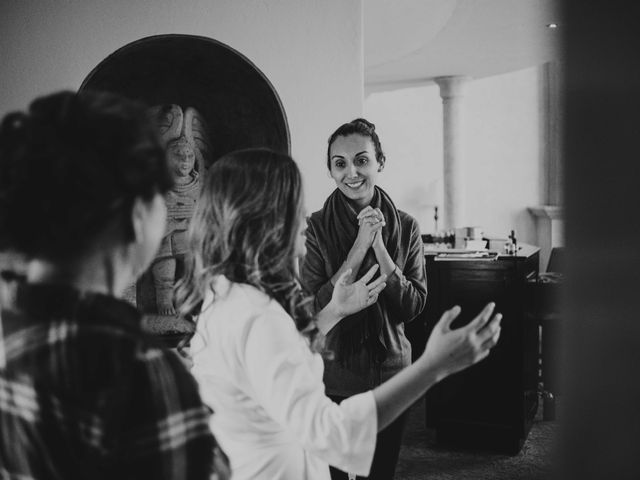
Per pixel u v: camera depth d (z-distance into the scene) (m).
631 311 0.26
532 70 10.05
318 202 3.26
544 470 3.91
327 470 1.47
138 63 3.02
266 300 1.33
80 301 0.73
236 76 3.10
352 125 2.65
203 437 0.75
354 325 2.57
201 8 3.18
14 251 0.74
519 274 4.12
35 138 0.72
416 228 2.77
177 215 3.06
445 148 9.30
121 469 0.70
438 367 1.18
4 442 0.72
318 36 3.24
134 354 0.72
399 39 6.63
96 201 0.72
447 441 4.36
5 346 0.73
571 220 0.28
